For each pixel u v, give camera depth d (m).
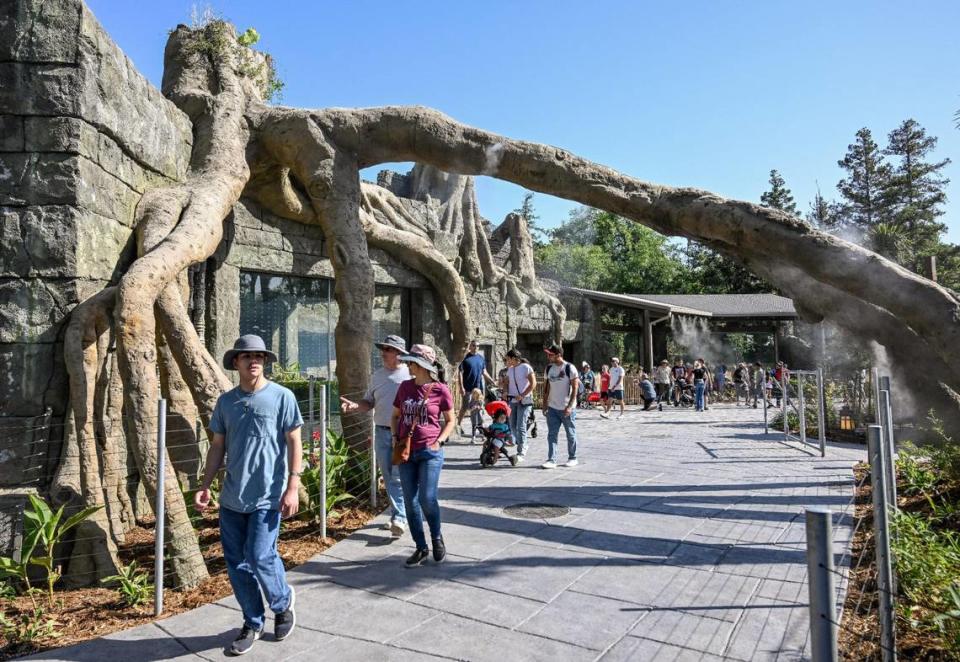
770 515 6.38
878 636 3.47
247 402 3.65
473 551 5.30
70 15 5.51
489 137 8.49
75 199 5.45
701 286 48.22
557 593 4.36
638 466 9.25
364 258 8.64
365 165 9.02
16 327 5.38
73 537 5.16
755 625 3.82
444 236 14.59
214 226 6.78
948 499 6.37
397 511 5.70
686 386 24.33
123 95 6.22
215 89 8.44
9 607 4.38
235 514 3.60
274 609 3.66
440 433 5.03
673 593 4.35
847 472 8.68
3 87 5.44
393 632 3.77
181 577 4.68
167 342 5.88
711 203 7.85
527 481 8.17
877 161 44.88
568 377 9.12
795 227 7.40
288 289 10.58
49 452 5.36
